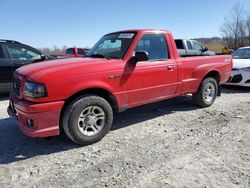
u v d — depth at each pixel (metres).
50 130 4.00
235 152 4.07
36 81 3.87
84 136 4.29
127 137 4.75
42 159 3.95
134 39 4.95
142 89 5.02
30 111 3.87
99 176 3.44
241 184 3.20
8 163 3.84
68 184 3.28
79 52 17.30
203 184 3.21
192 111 6.35
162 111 6.36
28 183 3.31
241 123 5.44
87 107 4.26
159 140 4.60
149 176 3.42
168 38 5.55
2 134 4.92
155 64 5.17
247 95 8.28
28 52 8.17
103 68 4.42
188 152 4.10
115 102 4.68
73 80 4.07
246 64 9.02
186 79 5.90
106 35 5.70
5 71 7.64
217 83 6.87
